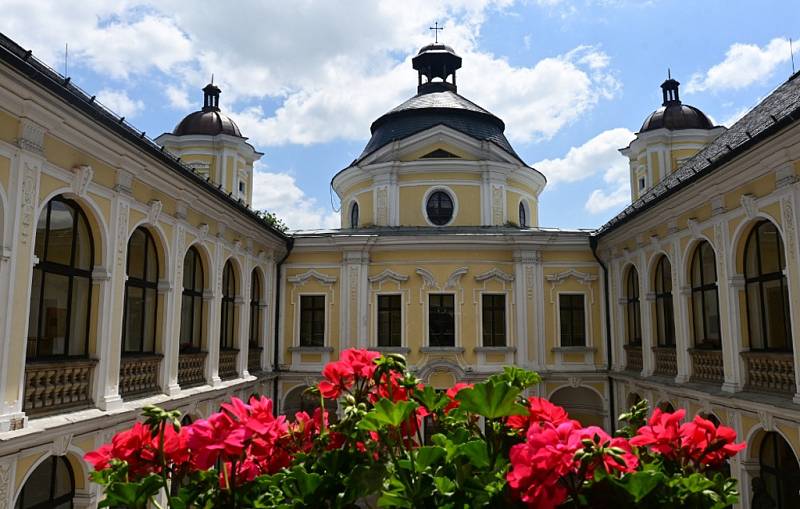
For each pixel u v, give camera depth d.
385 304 20.42
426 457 2.91
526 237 20.03
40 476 9.53
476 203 22.42
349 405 3.43
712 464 3.06
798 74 14.25
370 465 3.11
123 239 11.09
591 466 2.69
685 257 14.22
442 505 2.82
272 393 20.05
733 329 12.08
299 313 20.67
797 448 10.12
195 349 14.46
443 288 20.17
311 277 20.69
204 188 13.63
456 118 23.80
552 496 2.53
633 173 24.20
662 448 3.04
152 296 12.66
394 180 22.58
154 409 3.22
